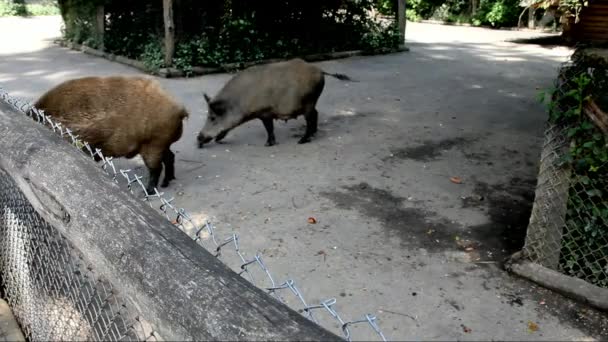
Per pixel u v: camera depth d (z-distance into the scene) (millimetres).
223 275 1240
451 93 9477
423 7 22609
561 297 3443
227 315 1100
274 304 1120
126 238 1464
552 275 3541
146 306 1286
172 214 4527
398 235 4270
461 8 21719
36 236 2363
